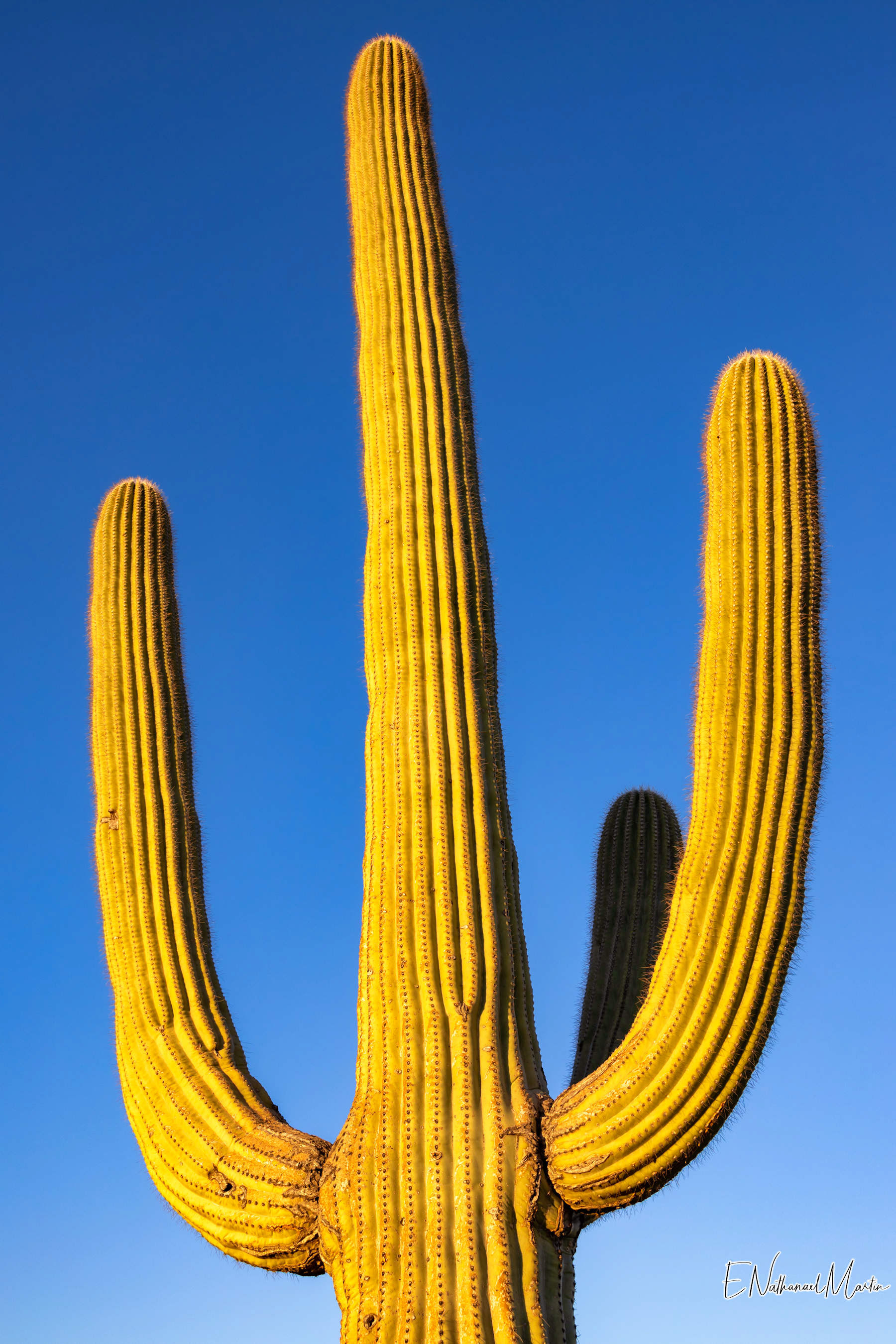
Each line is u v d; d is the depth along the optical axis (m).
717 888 5.95
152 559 7.93
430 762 6.61
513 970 6.32
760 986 5.84
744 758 6.09
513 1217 5.75
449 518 7.16
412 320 7.69
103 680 7.66
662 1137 5.72
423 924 6.31
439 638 6.90
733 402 6.66
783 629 6.25
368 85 8.55
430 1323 5.50
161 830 7.31
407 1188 5.80
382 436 7.41
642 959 7.45
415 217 8.05
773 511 6.42
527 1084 6.10
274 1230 6.12
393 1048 6.12
